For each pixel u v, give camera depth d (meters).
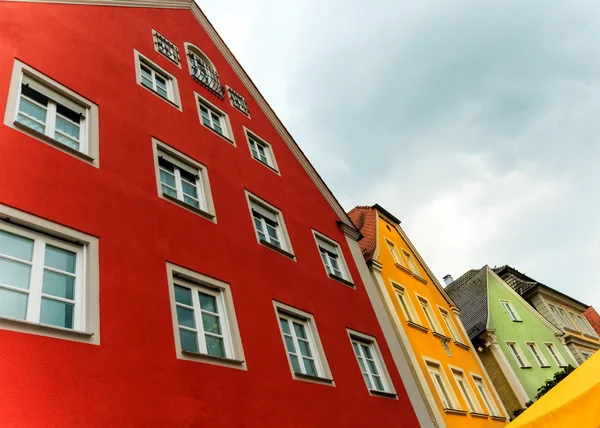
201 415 7.30
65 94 9.30
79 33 10.77
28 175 7.34
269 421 8.40
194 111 13.20
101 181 8.50
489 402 20.83
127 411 6.37
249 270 10.66
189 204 10.42
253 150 15.27
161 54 13.66
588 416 6.00
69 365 6.07
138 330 7.23
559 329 30.14
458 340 22.58
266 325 9.94
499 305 29.14
